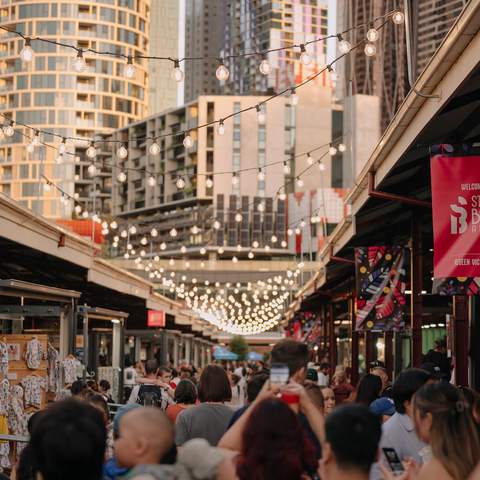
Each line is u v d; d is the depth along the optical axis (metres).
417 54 15.30
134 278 39.72
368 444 5.12
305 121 187.00
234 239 176.62
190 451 5.70
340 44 15.87
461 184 13.03
